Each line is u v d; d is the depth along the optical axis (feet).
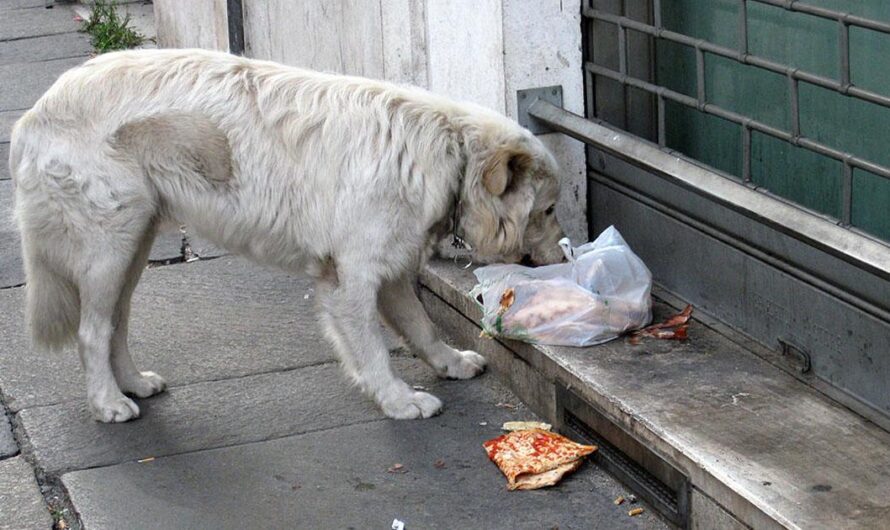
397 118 13.26
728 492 11.78
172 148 13.29
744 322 13.52
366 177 13.19
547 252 13.73
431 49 15.26
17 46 27.50
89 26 28.45
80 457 13.35
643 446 12.45
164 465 13.21
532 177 13.39
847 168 12.48
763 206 12.66
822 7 12.86
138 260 13.82
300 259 13.64
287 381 14.33
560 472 12.81
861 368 12.55
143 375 14.20
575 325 13.47
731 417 12.45
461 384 14.15
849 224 12.57
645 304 13.64
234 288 16.16
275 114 13.34
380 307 14.07
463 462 13.10
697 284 13.96
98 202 13.25
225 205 13.43
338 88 13.42
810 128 13.23
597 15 14.39
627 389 12.84
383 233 13.28
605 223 14.83
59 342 13.89
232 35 20.02
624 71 14.33
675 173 13.32
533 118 14.53
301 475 13.04
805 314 12.92
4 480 13.12
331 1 17.07
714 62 13.96
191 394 14.19
